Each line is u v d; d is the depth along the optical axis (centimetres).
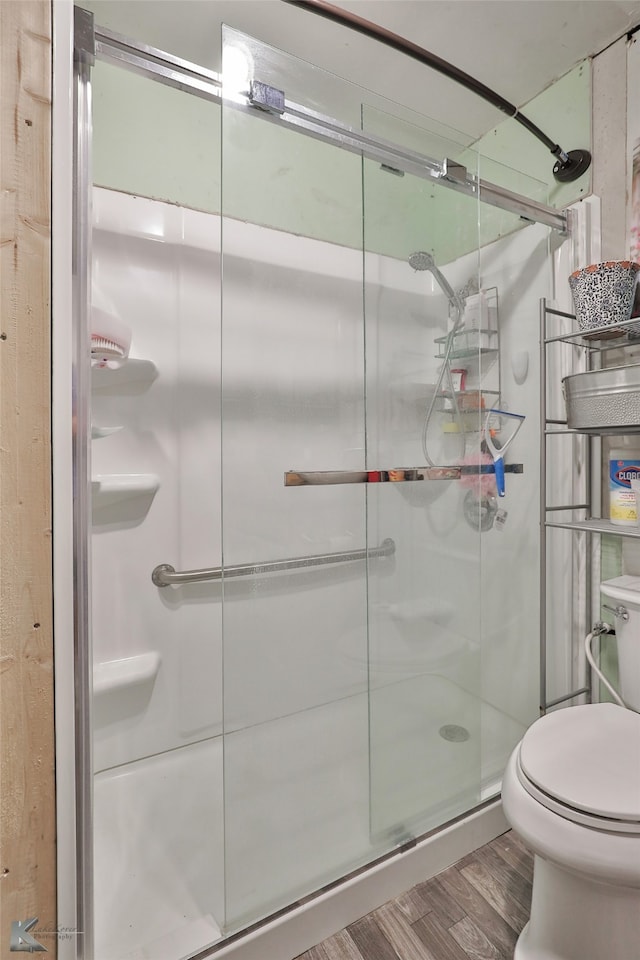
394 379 135
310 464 123
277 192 118
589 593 162
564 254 165
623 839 83
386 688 134
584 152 156
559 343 168
